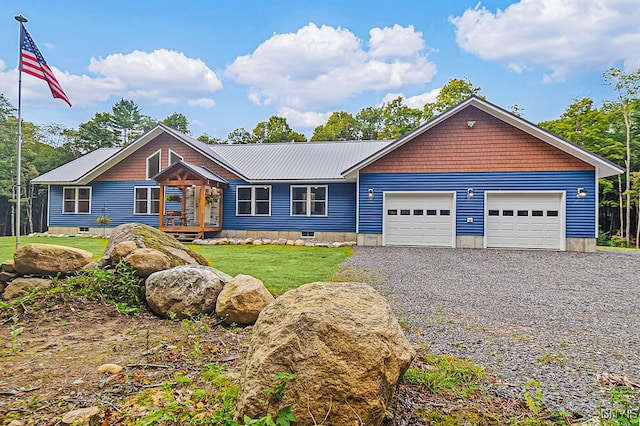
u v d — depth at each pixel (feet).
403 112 116.16
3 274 17.31
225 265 29.78
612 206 76.54
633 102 71.15
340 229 52.24
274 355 7.28
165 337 13.28
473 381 10.09
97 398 8.46
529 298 21.17
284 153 61.41
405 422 7.87
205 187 51.80
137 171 57.62
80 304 15.94
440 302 20.08
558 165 41.81
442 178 44.88
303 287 9.39
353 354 7.09
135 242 19.72
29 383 9.27
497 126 43.47
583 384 10.16
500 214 43.57
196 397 8.50
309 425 6.70
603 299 21.03
